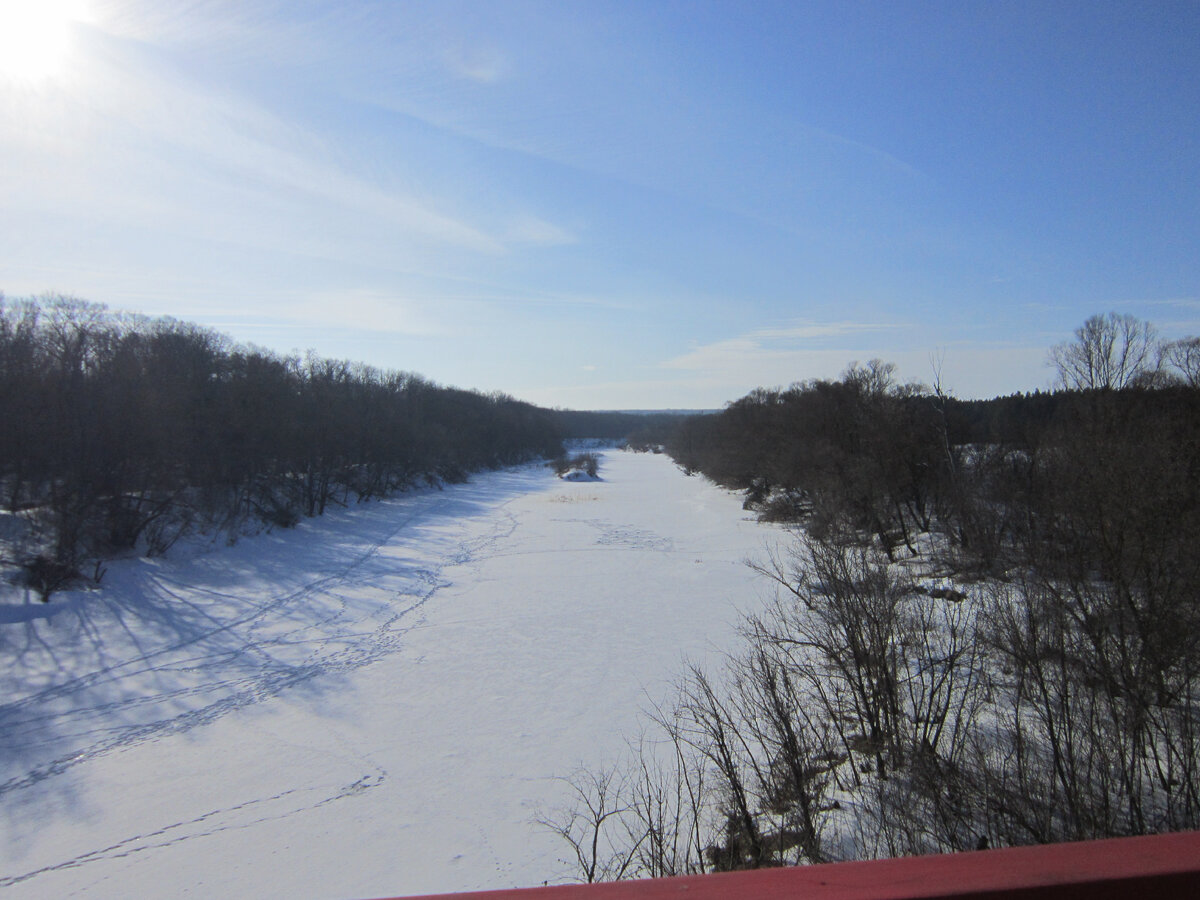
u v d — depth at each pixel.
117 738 22.83
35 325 40.88
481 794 19.22
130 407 39.34
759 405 78.19
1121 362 43.06
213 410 49.31
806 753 16.39
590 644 30.84
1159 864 1.90
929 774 14.51
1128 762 14.53
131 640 30.97
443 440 95.00
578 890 1.87
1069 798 13.07
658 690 25.38
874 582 20.36
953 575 27.27
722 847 14.67
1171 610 15.63
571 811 17.98
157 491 41.97
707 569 44.88
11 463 35.75
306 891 15.55
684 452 133.12
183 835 17.69
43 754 21.77
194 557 43.16
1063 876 1.84
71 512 35.50
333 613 36.22
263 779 20.31
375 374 100.25
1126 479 18.19
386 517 67.06
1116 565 16.48
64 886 15.84
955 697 18.33
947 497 37.03
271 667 28.86
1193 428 26.58
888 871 1.90
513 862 16.17
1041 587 17.86
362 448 70.88
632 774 19.44
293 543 51.47
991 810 13.60
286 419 56.50
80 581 35.03
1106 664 14.88
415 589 41.22
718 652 28.78
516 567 46.97
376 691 26.38
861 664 17.77
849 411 52.09
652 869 13.29
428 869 16.11
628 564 47.16
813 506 44.09
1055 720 15.54
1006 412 54.19
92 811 18.78
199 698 25.81
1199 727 15.02
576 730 22.67
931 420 44.31
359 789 19.67
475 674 27.81
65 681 26.94
